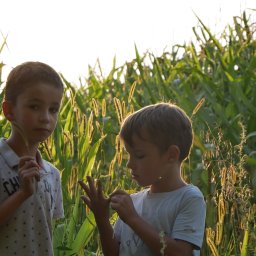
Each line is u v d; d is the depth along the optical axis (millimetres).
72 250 5977
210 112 9133
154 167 4355
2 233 4340
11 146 4398
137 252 4414
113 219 6047
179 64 11039
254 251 5754
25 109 4309
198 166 7484
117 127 8781
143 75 9625
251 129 8789
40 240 4445
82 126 6840
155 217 4387
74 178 6250
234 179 5520
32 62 4383
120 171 6898
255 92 9273
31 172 4148
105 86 10492
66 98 9078
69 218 6410
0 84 7203
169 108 4422
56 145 6980
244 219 5547
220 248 6047
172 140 4363
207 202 6555
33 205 4395
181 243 4289
